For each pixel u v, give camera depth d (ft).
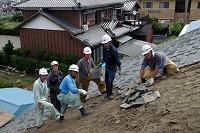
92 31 60.44
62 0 56.29
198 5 100.37
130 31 69.62
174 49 23.73
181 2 106.42
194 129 8.80
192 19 102.94
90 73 19.93
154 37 96.17
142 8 107.96
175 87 13.69
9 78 58.13
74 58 53.31
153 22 94.63
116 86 21.01
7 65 66.03
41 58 59.72
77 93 15.72
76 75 16.67
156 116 10.95
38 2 58.70
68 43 56.65
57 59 55.83
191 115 9.81
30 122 22.50
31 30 60.34
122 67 27.73
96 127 12.96
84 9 55.57
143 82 17.11
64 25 54.39
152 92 14.16
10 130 22.03
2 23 132.05
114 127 11.83
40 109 19.27
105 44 16.75
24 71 60.54
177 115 10.25
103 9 66.64
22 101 32.22
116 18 70.95
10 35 117.19
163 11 105.70
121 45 61.77
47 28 57.88
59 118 18.97
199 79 13.55
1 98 33.06
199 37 24.26
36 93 18.54
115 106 15.29
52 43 58.90
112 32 59.62
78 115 18.21
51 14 57.00
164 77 16.28
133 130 10.59
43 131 17.98
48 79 19.97
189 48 21.52
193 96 11.50
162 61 15.70
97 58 58.29
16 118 26.37
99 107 17.47
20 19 144.77
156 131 9.62
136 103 13.35
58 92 20.11
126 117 12.36
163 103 12.07
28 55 62.85
